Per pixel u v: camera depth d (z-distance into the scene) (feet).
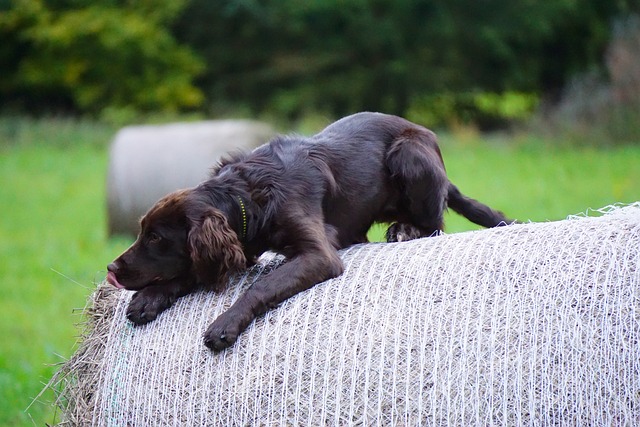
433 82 127.03
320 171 23.35
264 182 22.44
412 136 25.67
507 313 18.84
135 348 21.38
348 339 19.52
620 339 18.04
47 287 50.44
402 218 26.05
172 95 129.29
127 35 124.16
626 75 101.96
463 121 129.49
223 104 130.41
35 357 37.01
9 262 56.65
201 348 20.59
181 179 57.72
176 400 20.40
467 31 126.41
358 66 129.59
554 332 18.42
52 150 111.34
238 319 20.27
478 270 19.65
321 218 22.75
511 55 126.52
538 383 18.24
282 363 19.72
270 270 22.03
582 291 18.60
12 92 131.95
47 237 64.95
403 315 19.48
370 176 24.68
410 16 125.59
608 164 85.97
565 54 131.23
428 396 18.75
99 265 53.72
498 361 18.53
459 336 18.90
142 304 21.68
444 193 25.63
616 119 99.50
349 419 19.08
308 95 128.06
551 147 99.19
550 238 19.85
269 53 132.77
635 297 18.29
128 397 21.03
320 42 130.00
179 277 21.90
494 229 21.20
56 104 133.59
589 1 124.98
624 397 17.85
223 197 22.02
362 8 124.26
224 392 20.01
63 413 22.45
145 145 59.31
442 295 19.49
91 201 81.71
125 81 129.90
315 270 20.95
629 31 108.88
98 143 115.65
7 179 92.53
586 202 66.95
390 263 20.76
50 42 123.85
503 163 90.58
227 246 21.08
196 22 133.08
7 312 45.06
